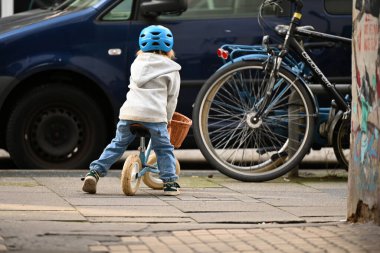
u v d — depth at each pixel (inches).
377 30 490.9
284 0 762.2
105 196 594.6
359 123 502.6
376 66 492.4
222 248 438.9
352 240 458.9
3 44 748.6
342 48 767.1
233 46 705.0
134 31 764.0
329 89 704.4
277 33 710.5
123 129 605.0
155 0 744.3
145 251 429.1
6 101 772.0
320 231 480.4
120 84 762.8
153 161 621.3
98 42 760.3
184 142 778.2
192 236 463.8
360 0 500.7
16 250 422.9
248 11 769.6
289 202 586.2
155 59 603.2
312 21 767.7
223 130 715.4
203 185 664.4
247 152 754.8
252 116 698.8
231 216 526.3
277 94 702.5
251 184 679.1
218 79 694.5
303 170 780.0
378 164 496.1
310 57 762.2
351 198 508.4
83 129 769.6
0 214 514.3
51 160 767.1
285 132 709.9
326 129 716.0
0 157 906.1
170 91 605.3
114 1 764.6
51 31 754.8
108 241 447.8
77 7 778.8
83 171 737.6
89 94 773.9
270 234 472.1
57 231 465.4
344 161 714.8
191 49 764.6
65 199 576.4
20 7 993.5
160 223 501.0
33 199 573.3
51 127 765.3
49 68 751.7
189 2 768.9
